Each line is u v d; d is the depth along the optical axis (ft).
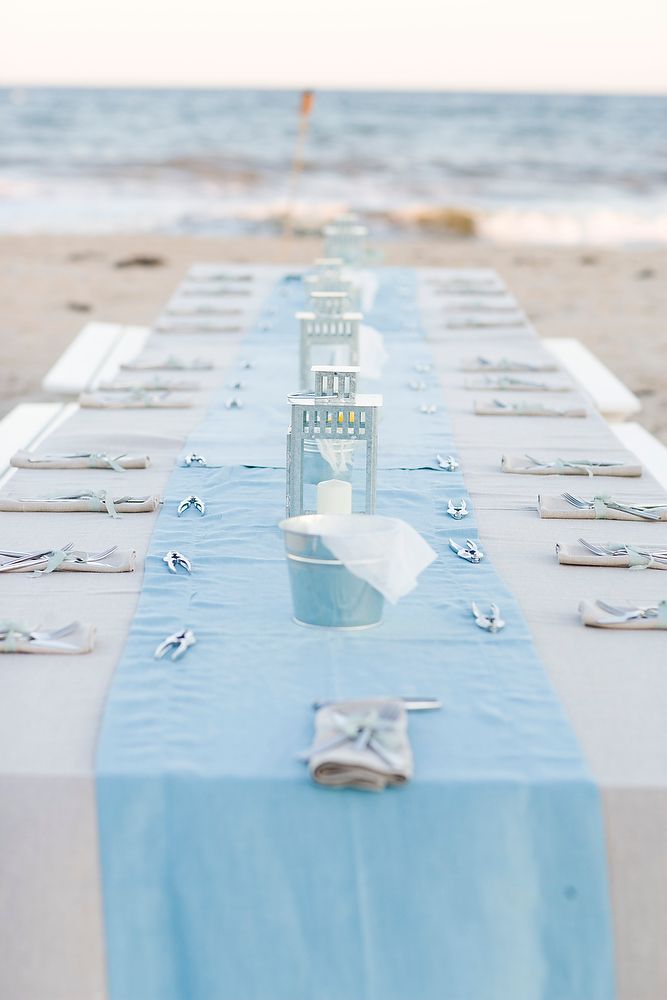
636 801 6.25
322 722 6.57
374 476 9.41
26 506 10.82
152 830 6.24
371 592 8.12
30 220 62.75
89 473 12.09
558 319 37.93
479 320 20.16
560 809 6.23
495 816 6.22
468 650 7.88
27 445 15.51
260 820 6.24
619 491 11.69
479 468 12.39
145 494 11.35
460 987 6.12
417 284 24.17
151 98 134.92
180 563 9.43
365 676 7.47
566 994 6.15
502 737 6.73
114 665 7.69
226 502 11.13
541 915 6.19
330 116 120.88
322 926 6.17
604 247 55.31
